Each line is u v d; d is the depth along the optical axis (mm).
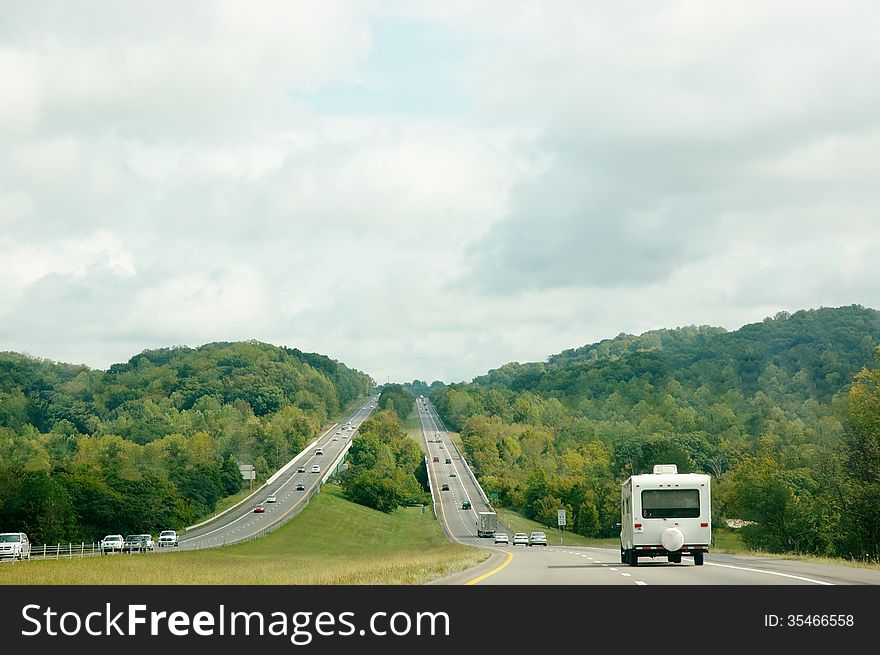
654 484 43125
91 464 150000
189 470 182625
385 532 175750
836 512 95625
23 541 83688
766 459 149875
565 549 84750
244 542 130500
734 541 135500
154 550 109750
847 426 87000
